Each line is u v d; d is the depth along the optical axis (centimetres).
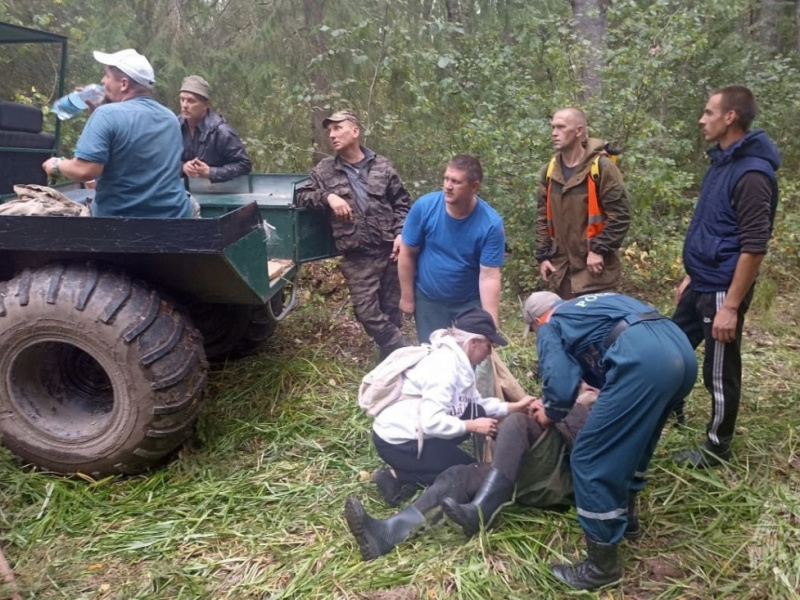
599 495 251
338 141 430
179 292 353
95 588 268
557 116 394
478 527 277
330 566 271
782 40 1151
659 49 588
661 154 666
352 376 441
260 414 395
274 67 713
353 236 429
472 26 775
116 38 699
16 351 325
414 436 297
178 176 355
